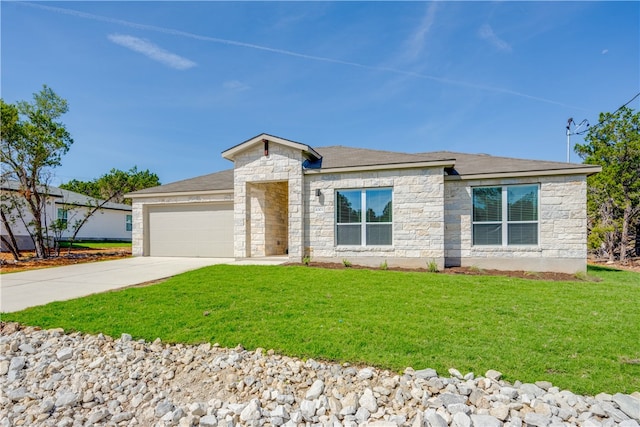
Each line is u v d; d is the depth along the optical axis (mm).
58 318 6125
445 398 3461
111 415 3719
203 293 7512
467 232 11789
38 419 3656
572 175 10867
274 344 4719
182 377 4285
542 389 3586
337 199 12492
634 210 15695
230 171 19094
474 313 5879
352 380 3912
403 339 4750
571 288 7930
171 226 16562
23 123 15188
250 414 3516
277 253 15727
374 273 9883
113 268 11945
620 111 15461
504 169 11445
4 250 19953
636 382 3648
